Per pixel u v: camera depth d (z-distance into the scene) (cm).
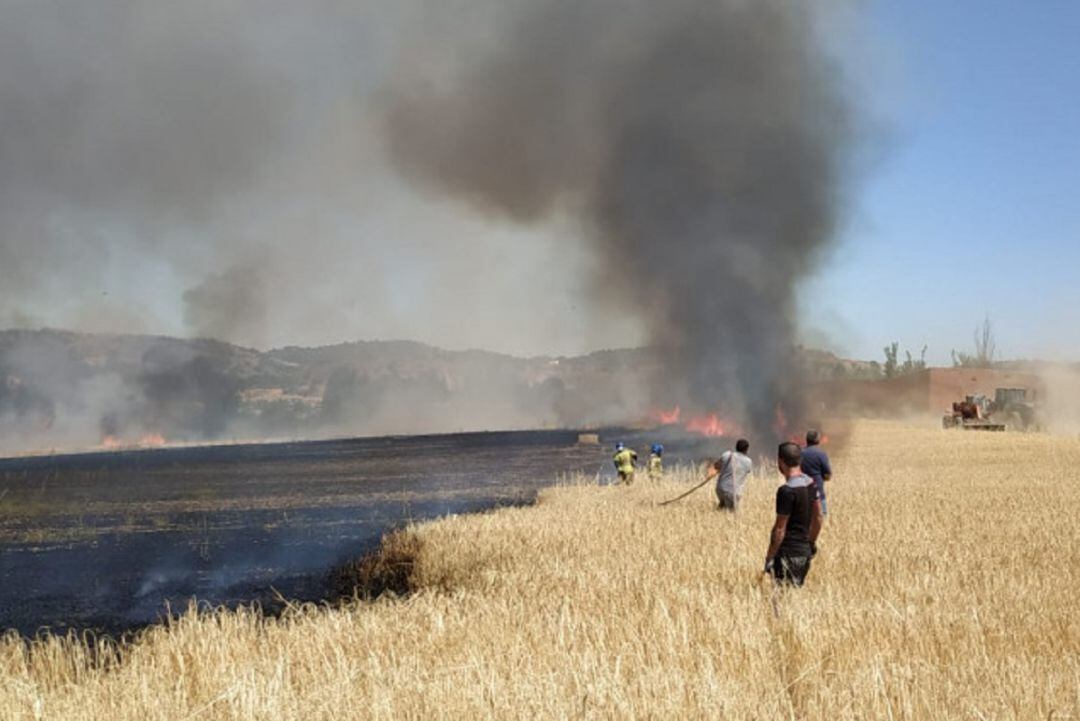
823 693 740
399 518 2861
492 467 4762
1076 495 2361
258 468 5347
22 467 6028
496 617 1063
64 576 2044
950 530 1717
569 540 1733
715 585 1217
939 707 714
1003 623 960
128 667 959
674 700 733
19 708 834
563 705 739
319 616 1156
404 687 803
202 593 1831
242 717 760
